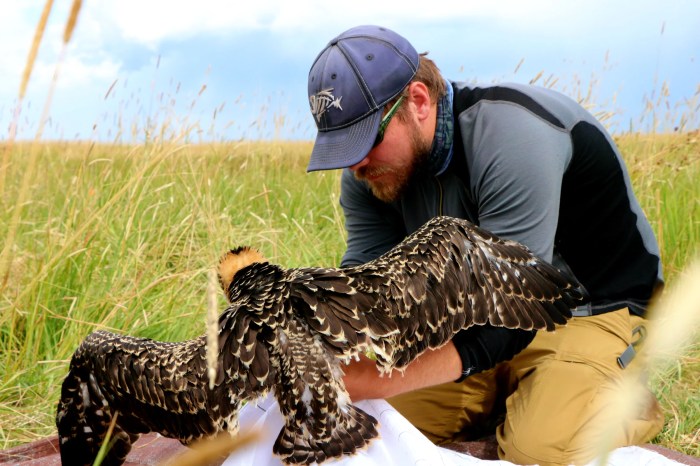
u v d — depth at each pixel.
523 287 2.55
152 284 4.84
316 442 2.09
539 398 3.20
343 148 3.09
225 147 7.88
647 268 3.44
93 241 5.34
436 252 2.42
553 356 3.32
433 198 3.44
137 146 6.23
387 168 3.23
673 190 6.21
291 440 2.10
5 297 4.63
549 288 2.60
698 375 4.28
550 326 2.56
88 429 2.62
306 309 2.16
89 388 2.54
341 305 2.17
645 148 6.77
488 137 3.12
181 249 6.14
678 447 3.67
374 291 2.24
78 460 2.68
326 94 3.10
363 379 2.58
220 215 6.58
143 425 2.46
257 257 2.65
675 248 5.20
